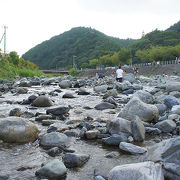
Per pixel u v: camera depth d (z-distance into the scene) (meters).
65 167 2.42
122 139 3.32
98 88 11.00
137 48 121.25
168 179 2.12
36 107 6.35
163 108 5.32
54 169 2.34
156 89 9.92
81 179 2.32
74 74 80.00
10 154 2.95
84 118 4.83
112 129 3.69
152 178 1.94
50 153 2.96
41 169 2.35
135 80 16.80
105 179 2.28
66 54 191.12
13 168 2.54
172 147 2.38
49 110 5.11
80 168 2.57
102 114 5.46
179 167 2.14
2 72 19.78
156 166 2.18
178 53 72.38
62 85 13.34
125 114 4.41
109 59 95.00
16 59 37.62
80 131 3.79
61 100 7.97
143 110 4.45
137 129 3.55
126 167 2.16
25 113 5.17
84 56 165.50
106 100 7.02
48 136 3.39
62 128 3.98
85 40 196.75
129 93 10.16
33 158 2.83
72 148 3.14
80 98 8.56
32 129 3.60
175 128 3.98
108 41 181.62
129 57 87.69
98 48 167.75
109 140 3.34
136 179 1.98
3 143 3.34
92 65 110.44
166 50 72.94
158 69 50.03
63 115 5.08
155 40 121.88
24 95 9.25
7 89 11.23
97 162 2.73
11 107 6.33
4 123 3.47
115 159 2.81
